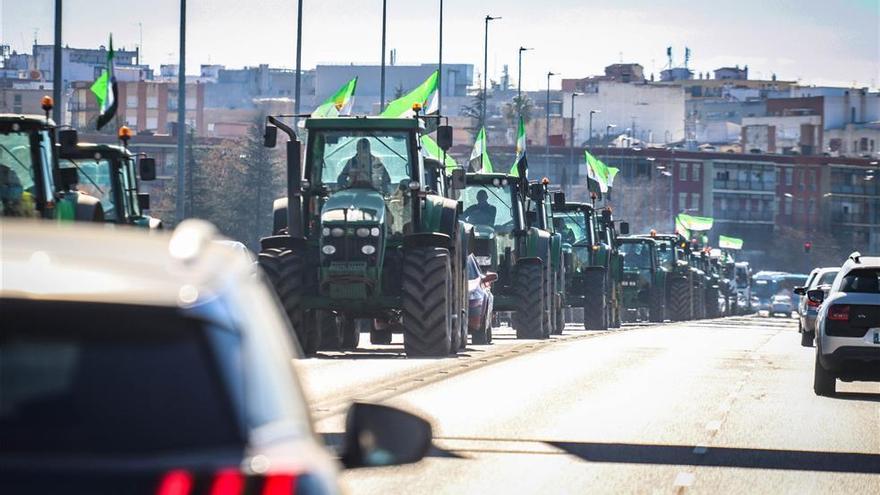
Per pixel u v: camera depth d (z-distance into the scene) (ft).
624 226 518.78
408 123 212.64
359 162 211.82
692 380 194.70
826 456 120.47
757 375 208.13
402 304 209.87
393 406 37.47
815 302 305.94
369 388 161.48
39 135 188.55
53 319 30.50
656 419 144.05
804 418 150.51
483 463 109.81
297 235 211.82
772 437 132.67
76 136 197.67
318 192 213.46
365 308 211.20
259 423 30.91
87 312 30.63
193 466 29.43
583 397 163.84
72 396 30.01
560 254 345.10
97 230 35.60
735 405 161.79
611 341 301.22
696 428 137.59
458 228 224.33
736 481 105.29
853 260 181.06
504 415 142.72
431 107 406.82
